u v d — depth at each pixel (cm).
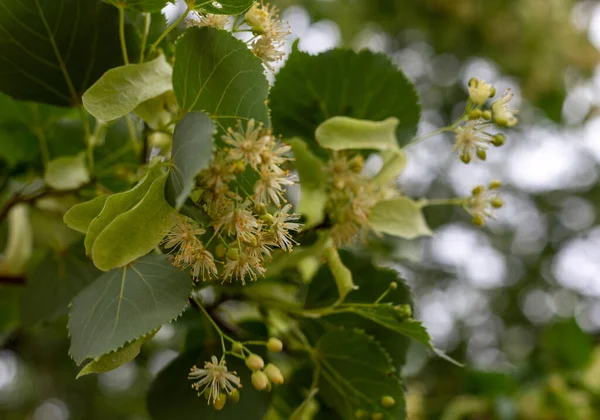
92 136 89
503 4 194
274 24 79
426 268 198
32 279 88
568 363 116
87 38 81
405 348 84
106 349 75
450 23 196
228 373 78
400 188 92
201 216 76
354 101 85
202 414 82
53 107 90
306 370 85
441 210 199
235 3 77
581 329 116
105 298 77
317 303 85
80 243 89
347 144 82
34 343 166
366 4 196
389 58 85
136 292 76
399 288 85
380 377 83
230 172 75
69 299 88
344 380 83
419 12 196
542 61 198
